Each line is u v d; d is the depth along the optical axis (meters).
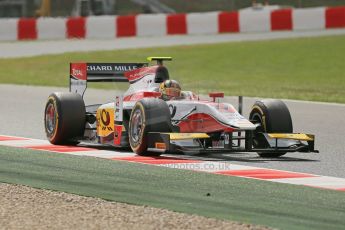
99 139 42.94
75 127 43.06
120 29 120.88
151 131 38.25
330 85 78.56
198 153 40.91
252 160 39.03
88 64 44.91
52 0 147.38
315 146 44.78
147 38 119.50
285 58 97.44
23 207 27.88
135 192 30.56
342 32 116.00
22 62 101.25
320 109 62.69
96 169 35.78
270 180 33.47
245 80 83.19
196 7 152.38
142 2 149.88
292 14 121.00
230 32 121.94
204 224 25.44
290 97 70.44
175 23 121.81
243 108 63.25
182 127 39.62
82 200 29.00
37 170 35.53
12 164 37.16
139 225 25.25
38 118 56.78
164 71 42.50
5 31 122.25
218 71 90.00
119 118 40.91
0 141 45.41
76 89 45.00
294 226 25.50
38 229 24.80
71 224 25.41
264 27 121.62
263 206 28.33
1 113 59.59
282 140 39.62
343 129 52.12
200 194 30.30
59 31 120.56
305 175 34.94
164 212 27.06
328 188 31.91
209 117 38.31
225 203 28.75
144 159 38.66
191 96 41.09
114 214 26.78
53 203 28.52
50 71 93.19
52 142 44.06
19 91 75.50
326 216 26.95
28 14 140.50
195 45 109.88
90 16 131.62
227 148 37.88
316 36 113.31
